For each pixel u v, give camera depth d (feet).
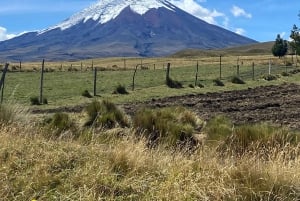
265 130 35.12
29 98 97.14
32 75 186.50
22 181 21.85
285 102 86.94
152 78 165.78
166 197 20.34
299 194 21.25
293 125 56.13
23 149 25.90
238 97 98.99
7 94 104.68
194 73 197.06
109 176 22.30
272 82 145.48
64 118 39.81
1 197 20.17
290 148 29.14
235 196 20.57
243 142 33.86
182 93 110.01
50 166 23.73
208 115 68.28
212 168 23.36
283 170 22.75
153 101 92.79
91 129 37.01
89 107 45.80
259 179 21.71
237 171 22.65
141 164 23.90
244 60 415.03
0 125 32.58
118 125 41.88
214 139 35.45
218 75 180.34
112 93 108.99
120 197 20.72
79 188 20.70
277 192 21.11
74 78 170.40
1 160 23.98
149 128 39.29
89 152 26.02
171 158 26.63
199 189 20.66
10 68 234.99
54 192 21.08
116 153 24.76
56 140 30.35
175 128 38.47
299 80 156.76
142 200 20.48
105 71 232.94
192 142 37.17
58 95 107.24
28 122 36.96
